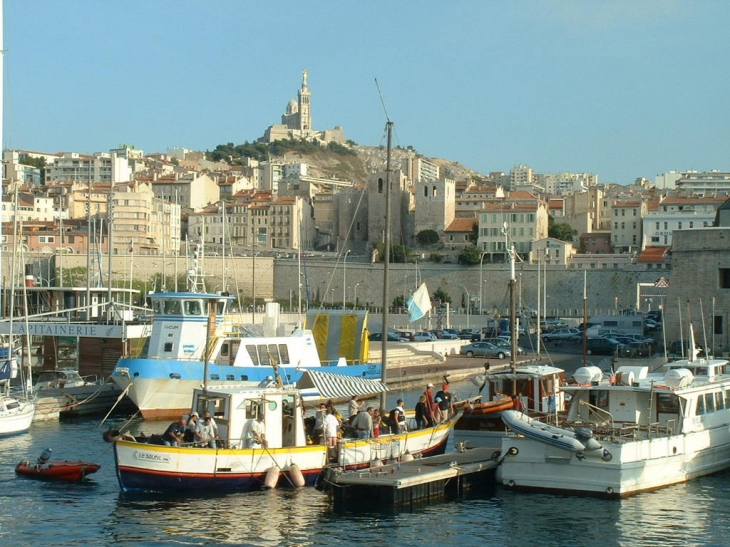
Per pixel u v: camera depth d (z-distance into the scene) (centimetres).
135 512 3862
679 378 4325
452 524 3712
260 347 6462
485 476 4312
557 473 4072
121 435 4156
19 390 6406
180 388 6234
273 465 4175
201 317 6406
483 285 18538
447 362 10000
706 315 9225
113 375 6306
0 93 6256
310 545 3475
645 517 3769
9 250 15938
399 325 16025
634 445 4003
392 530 3647
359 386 4800
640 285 15625
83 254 17888
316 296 19400
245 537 3559
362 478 3912
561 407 5222
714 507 3903
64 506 3953
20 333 7406
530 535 3578
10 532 3612
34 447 5162
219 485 4091
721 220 9969
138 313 9862
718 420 4575
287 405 4347
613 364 7131
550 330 13150
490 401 5088
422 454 4612
